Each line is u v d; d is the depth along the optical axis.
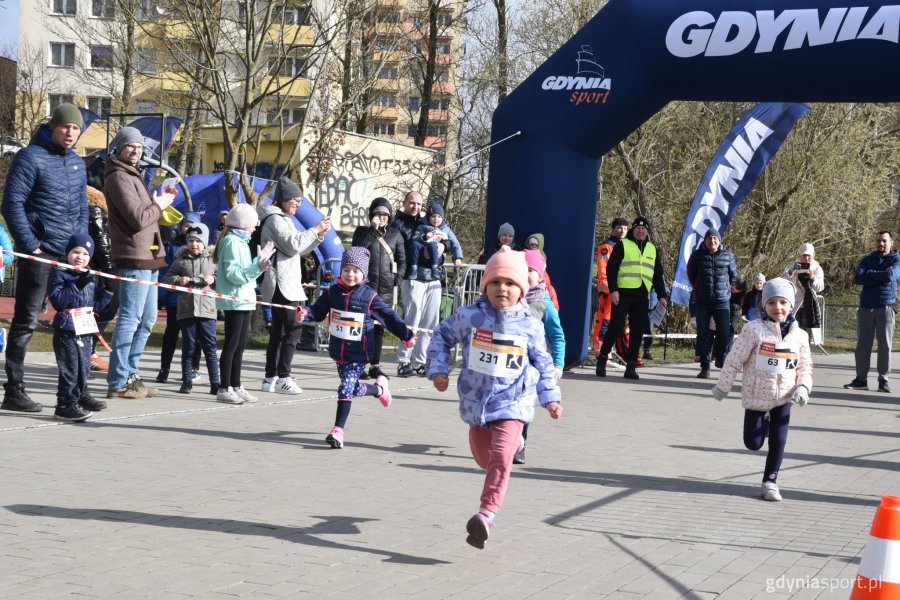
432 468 7.57
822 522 6.39
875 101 12.88
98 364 12.09
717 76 13.33
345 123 22.70
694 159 24.66
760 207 24.64
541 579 4.86
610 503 6.68
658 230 24.28
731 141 18.89
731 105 24.47
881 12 12.37
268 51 22.50
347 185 22.61
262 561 4.94
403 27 24.53
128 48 26.59
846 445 9.70
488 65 27.56
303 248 11.06
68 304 8.52
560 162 14.19
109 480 6.54
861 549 5.69
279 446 8.09
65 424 8.46
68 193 8.89
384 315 8.30
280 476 6.96
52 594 4.28
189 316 10.67
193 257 11.00
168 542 5.19
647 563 5.23
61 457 7.15
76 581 4.48
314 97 22.64
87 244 8.57
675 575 5.02
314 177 21.77
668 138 25.06
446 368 5.64
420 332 13.14
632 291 14.70
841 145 24.23
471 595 4.55
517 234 14.33
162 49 24.56
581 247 14.42
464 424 9.73
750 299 17.83
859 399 13.80
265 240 11.04
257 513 5.89
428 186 24.08
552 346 8.38
